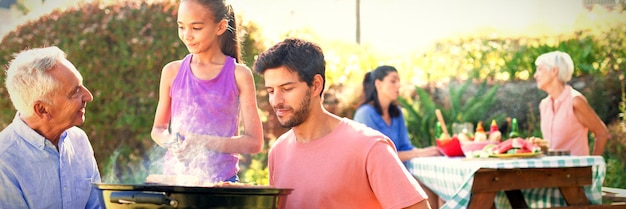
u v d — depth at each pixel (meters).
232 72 3.34
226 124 3.33
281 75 2.49
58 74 2.76
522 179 4.29
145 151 6.54
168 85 3.44
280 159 2.70
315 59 2.53
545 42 8.73
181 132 3.14
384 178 2.48
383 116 5.45
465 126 5.67
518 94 8.52
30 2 6.39
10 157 2.78
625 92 8.31
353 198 2.53
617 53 8.44
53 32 6.41
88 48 6.45
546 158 4.44
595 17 8.65
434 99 8.41
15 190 2.78
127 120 6.52
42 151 2.84
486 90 8.45
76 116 2.84
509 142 4.68
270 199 2.25
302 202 2.57
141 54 6.54
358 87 7.50
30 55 2.77
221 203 2.21
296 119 2.53
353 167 2.51
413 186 2.49
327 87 7.44
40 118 2.79
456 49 8.60
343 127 2.58
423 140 7.93
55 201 2.87
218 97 3.32
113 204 2.30
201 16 3.21
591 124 5.61
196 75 3.33
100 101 6.49
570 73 5.65
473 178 4.21
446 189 4.65
